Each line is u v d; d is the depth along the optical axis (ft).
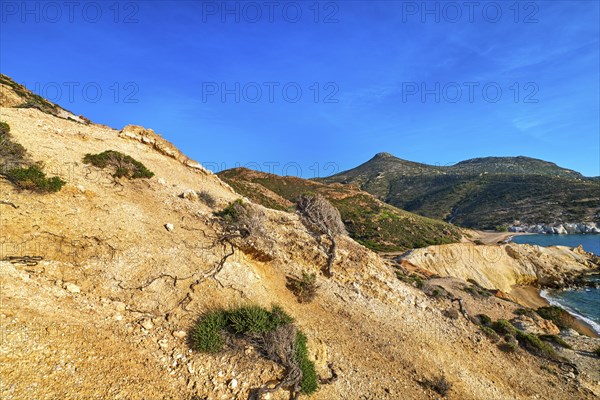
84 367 21.42
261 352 28.48
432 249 133.18
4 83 101.86
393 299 54.90
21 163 36.91
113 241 34.22
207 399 23.40
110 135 61.98
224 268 38.09
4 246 27.35
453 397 37.22
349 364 35.45
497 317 77.87
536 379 49.06
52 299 25.21
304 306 43.34
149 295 30.76
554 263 152.97
